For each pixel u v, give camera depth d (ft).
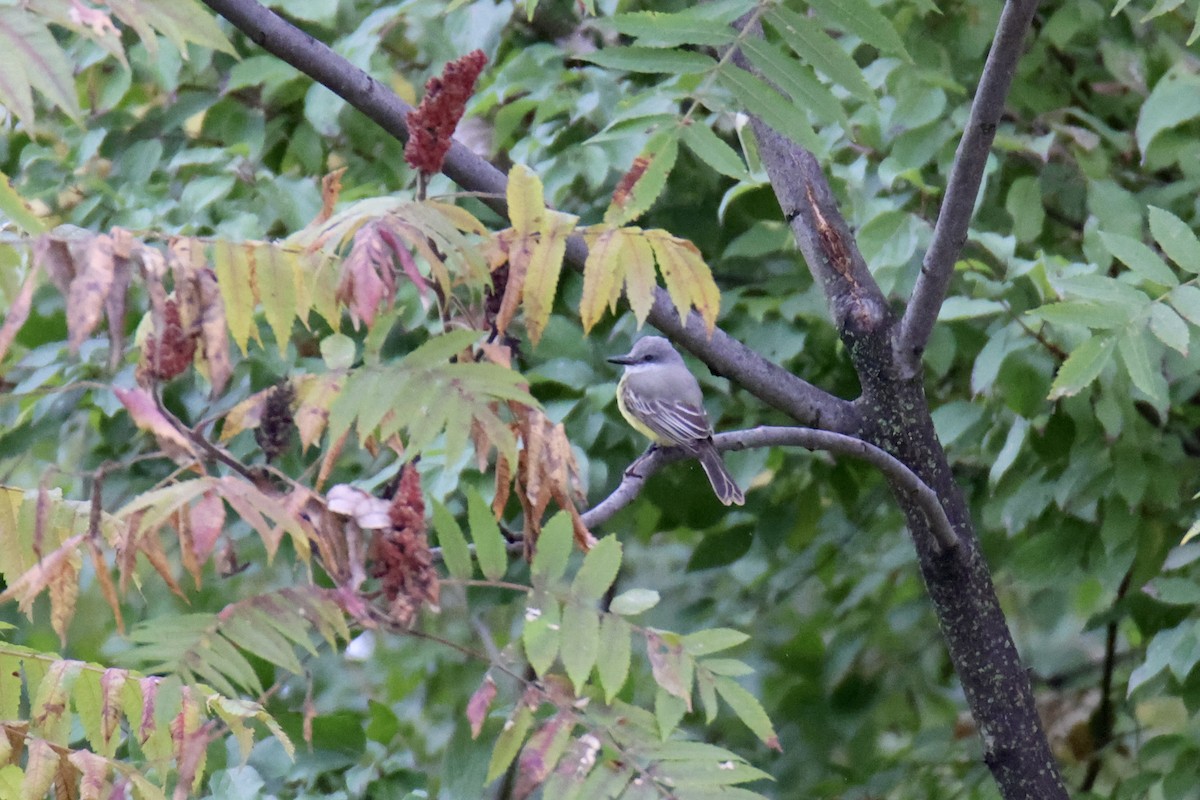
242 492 16.61
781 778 44.60
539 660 18.72
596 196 41.91
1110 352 24.22
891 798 45.37
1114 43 40.32
